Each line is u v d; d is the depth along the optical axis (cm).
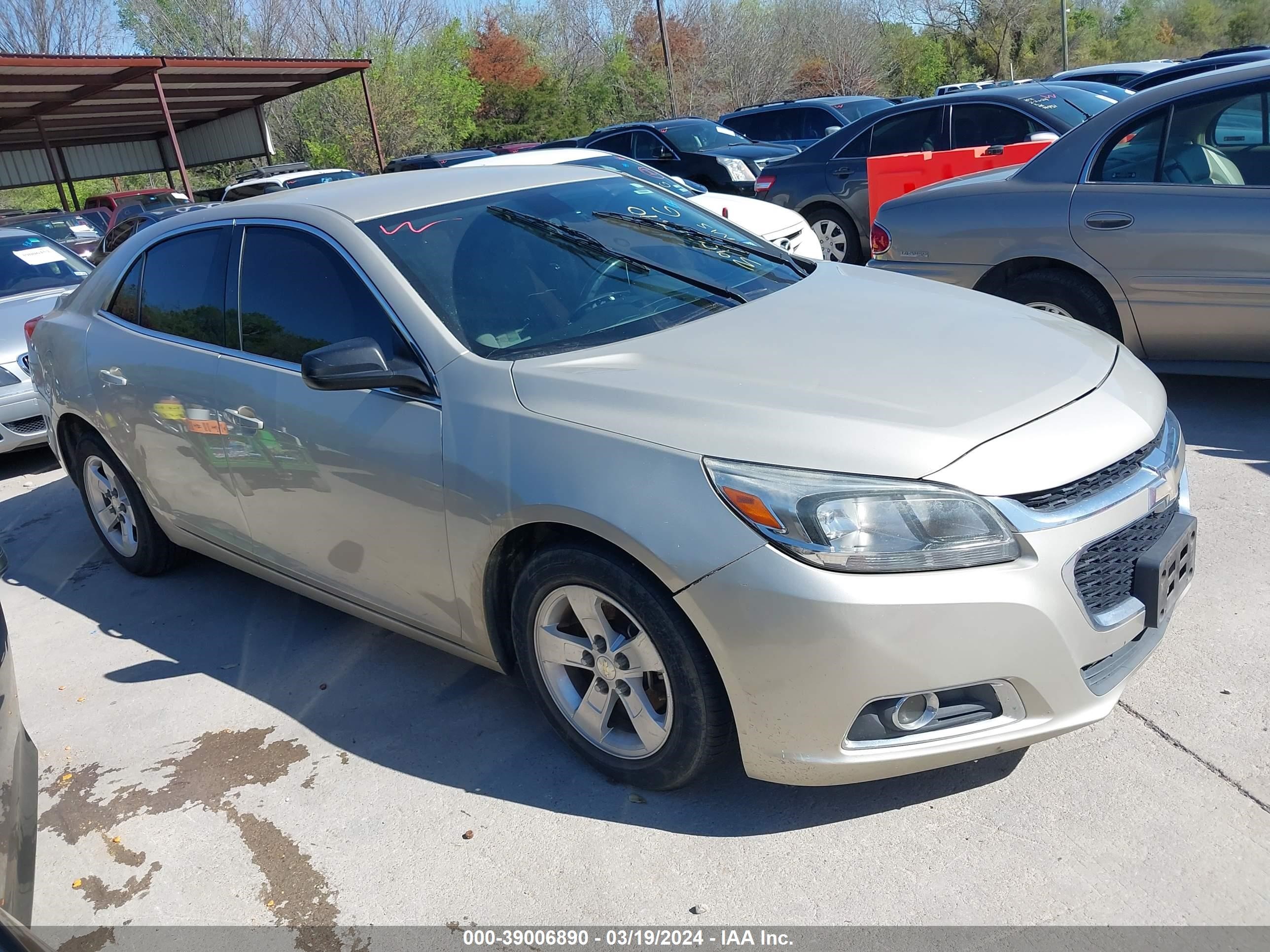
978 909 230
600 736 285
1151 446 262
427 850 272
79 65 1795
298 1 4319
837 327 301
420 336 302
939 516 228
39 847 296
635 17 4800
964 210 547
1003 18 4441
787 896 241
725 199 810
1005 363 273
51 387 462
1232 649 312
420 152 3931
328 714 343
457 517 286
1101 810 255
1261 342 468
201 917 260
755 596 232
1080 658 240
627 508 247
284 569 372
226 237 377
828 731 236
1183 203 471
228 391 355
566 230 354
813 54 4684
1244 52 1291
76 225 1543
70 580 488
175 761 328
